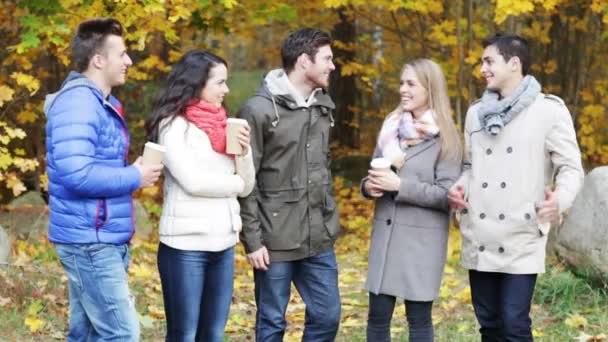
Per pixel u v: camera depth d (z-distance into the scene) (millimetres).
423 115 5246
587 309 7090
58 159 4312
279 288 5273
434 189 5152
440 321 7094
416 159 5215
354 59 13227
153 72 13180
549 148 5012
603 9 9195
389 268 5270
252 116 5086
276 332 5297
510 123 5035
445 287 8047
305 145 5215
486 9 11883
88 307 4578
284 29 15273
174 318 4945
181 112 4820
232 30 11461
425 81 5219
